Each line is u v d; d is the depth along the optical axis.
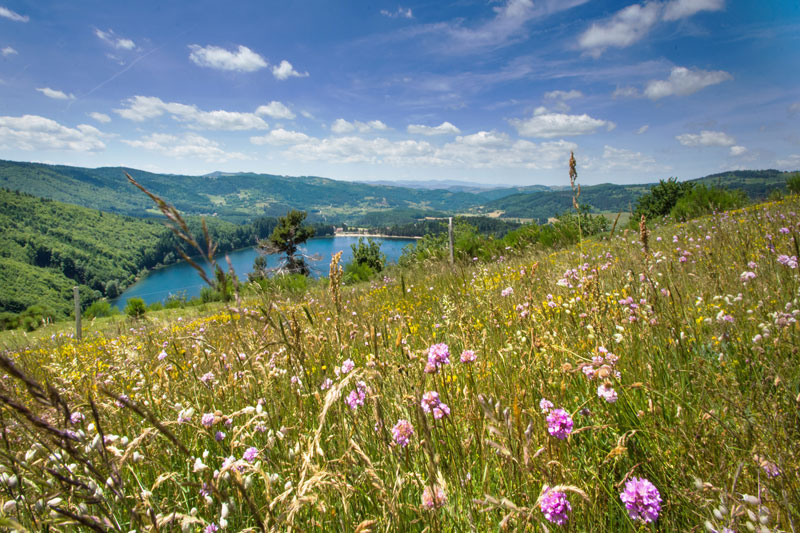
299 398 2.02
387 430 1.70
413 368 2.08
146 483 1.90
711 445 1.65
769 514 1.23
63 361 4.63
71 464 1.59
